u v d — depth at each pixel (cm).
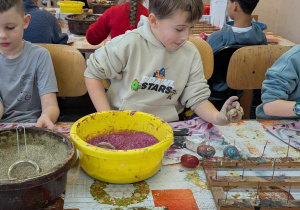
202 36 250
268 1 384
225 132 118
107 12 214
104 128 103
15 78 135
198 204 80
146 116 102
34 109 141
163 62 124
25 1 194
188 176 91
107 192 83
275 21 383
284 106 128
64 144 84
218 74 211
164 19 107
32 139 89
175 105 135
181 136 111
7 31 121
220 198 79
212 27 286
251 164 95
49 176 70
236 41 214
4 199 68
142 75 125
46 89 134
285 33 364
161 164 93
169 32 110
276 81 132
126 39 124
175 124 121
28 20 134
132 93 127
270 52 175
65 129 115
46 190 72
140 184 87
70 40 228
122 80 132
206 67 164
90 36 220
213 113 118
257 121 128
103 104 126
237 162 94
